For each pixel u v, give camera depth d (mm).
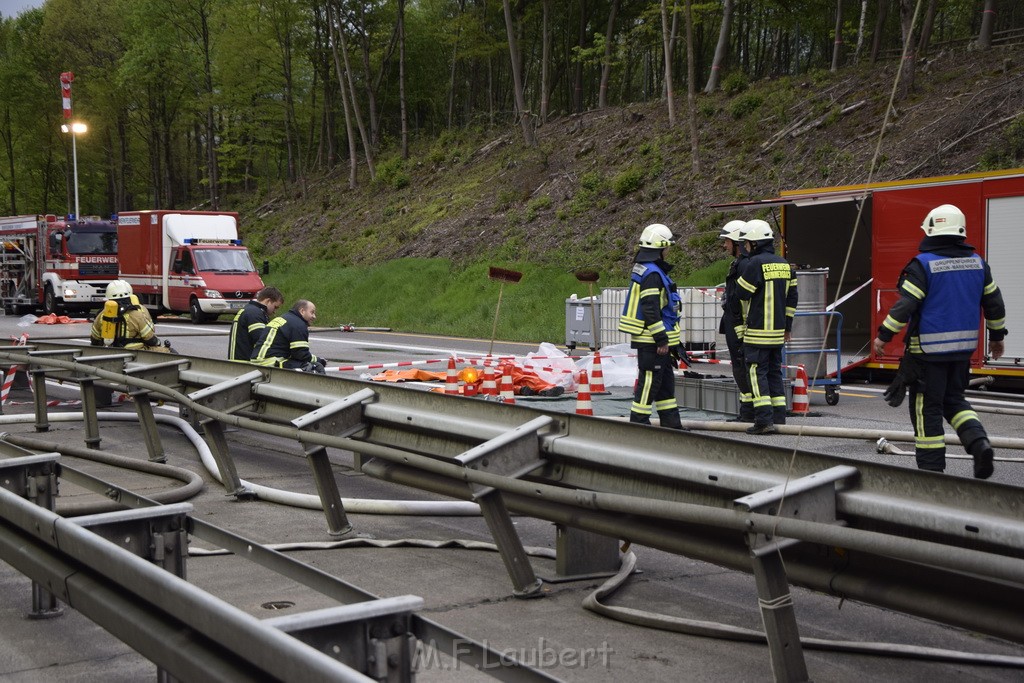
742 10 47875
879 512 3252
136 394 8320
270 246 46312
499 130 47562
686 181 32188
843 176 28078
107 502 6258
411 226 40094
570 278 29609
